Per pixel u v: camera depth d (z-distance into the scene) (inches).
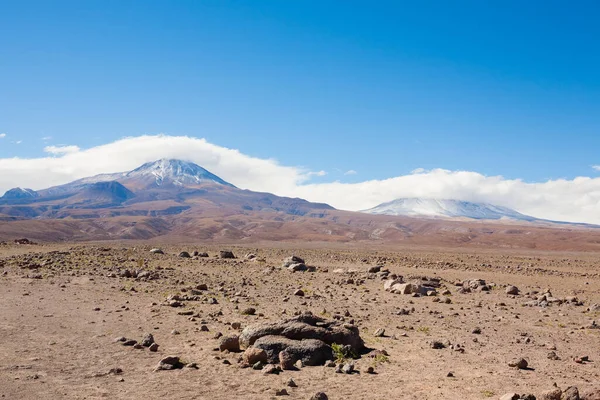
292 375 535.5
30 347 624.1
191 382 503.5
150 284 1251.8
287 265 1903.3
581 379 541.6
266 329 633.6
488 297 1244.5
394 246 7204.7
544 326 871.1
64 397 453.7
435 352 652.1
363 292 1262.3
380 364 585.9
